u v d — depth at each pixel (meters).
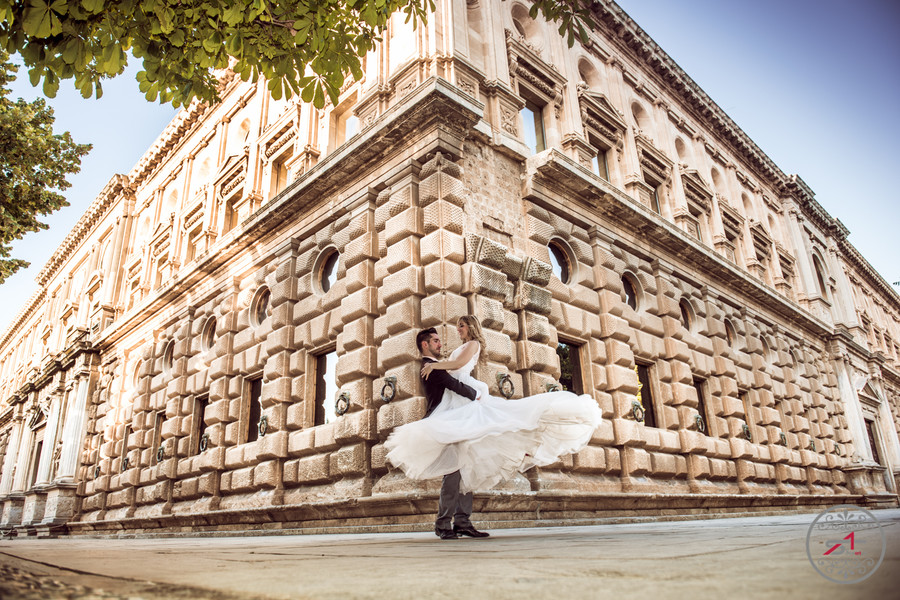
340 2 6.87
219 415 14.91
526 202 12.85
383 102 12.99
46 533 22.12
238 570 2.39
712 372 16.70
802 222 28.98
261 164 18.53
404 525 8.70
